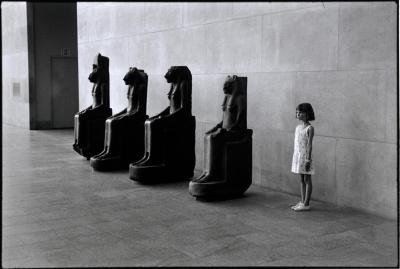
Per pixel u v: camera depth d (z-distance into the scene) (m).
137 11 12.70
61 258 5.38
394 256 5.50
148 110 12.51
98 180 9.63
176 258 5.39
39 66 19.38
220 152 8.01
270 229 6.48
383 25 6.93
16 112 20.70
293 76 8.36
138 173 9.08
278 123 8.70
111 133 10.62
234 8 9.48
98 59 11.83
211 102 10.25
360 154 7.36
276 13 8.59
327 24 7.72
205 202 7.91
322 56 7.84
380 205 7.11
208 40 10.22
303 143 7.25
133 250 5.64
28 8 18.94
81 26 15.91
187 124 9.49
